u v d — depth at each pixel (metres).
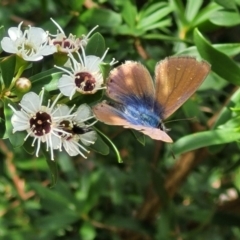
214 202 0.34
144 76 0.23
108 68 0.23
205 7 0.29
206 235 0.34
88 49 0.23
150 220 0.33
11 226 0.32
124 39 0.29
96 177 0.32
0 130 0.23
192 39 0.28
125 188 0.34
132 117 0.23
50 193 0.32
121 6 0.28
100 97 0.23
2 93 0.23
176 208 0.32
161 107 0.23
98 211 0.33
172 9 0.28
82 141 0.23
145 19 0.28
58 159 0.34
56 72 0.23
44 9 0.30
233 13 0.27
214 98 0.30
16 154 0.33
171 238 0.32
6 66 0.22
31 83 0.23
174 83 0.23
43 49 0.23
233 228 0.36
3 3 0.34
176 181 0.32
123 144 0.33
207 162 0.34
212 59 0.25
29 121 0.22
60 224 0.32
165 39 0.28
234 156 0.32
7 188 0.33
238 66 0.25
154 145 0.34
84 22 0.28
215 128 0.25
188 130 0.30
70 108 0.23
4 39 0.23
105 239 0.33
